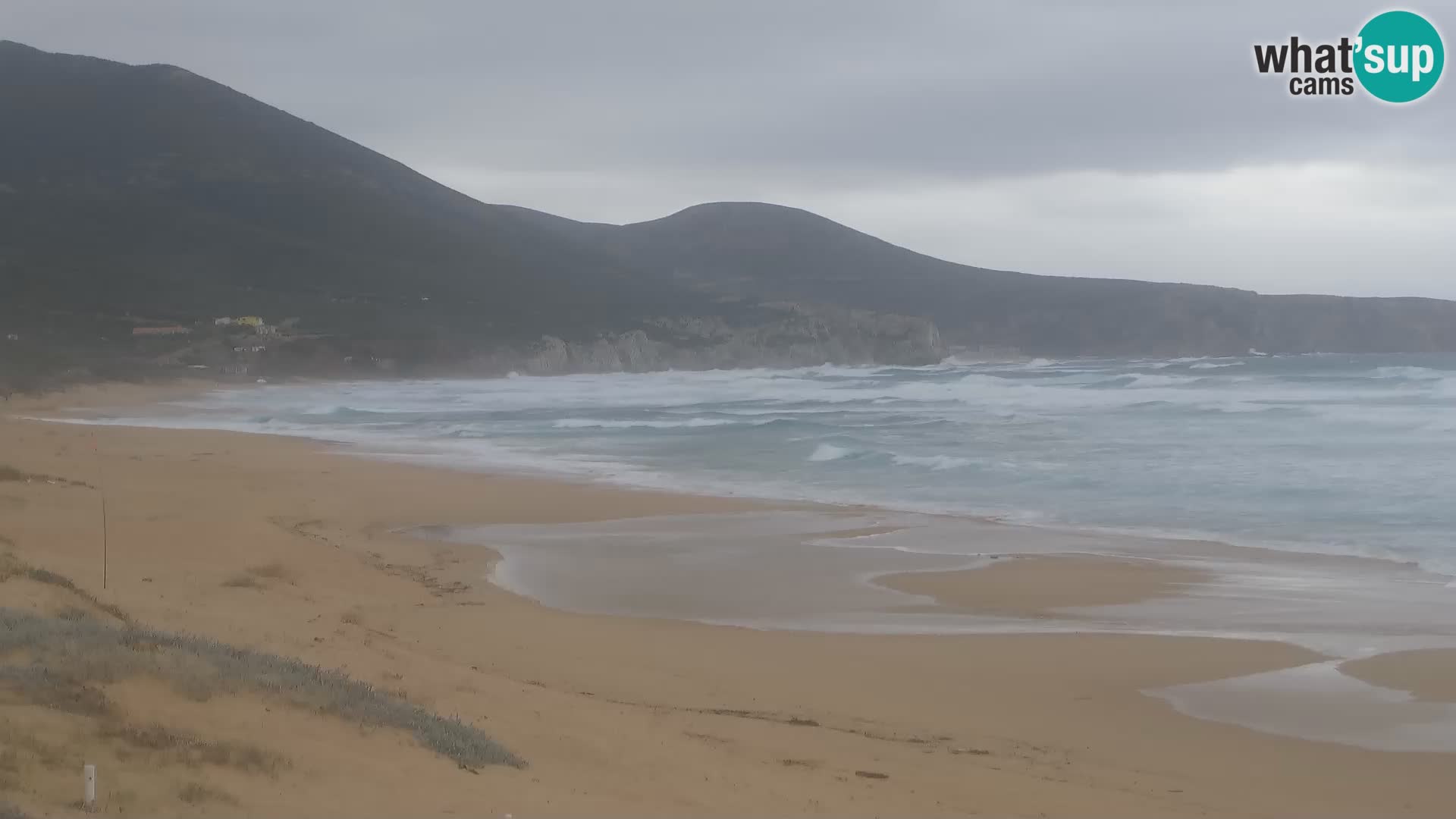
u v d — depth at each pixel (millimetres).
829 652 14391
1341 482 28688
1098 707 12297
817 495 29125
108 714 6977
